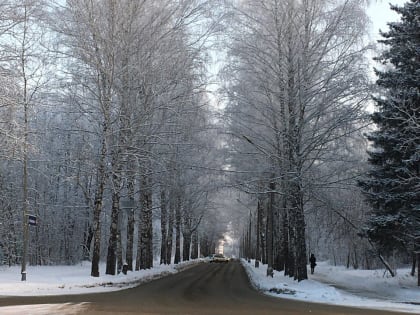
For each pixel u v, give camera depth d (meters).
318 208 31.50
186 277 34.56
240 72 26.59
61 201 43.16
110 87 24.86
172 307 15.01
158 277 33.50
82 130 26.48
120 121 25.88
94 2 24.58
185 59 26.88
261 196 35.03
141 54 25.70
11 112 21.03
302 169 26.61
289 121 25.19
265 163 27.47
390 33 23.75
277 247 39.47
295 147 24.92
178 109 27.67
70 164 31.92
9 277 22.30
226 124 28.19
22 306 13.90
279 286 22.88
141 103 26.22
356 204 31.86
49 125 29.50
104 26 24.73
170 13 26.61
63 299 16.48
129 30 25.08
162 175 30.11
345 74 24.12
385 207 23.09
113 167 25.42
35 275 23.88
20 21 21.20
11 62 21.58
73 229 44.47
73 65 25.19
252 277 32.56
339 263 63.09
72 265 37.81
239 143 29.64
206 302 17.25
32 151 23.09
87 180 37.91
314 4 24.77
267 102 26.81
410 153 22.31
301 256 25.00
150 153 26.84
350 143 26.50
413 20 22.94
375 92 24.03
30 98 23.52
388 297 20.95
